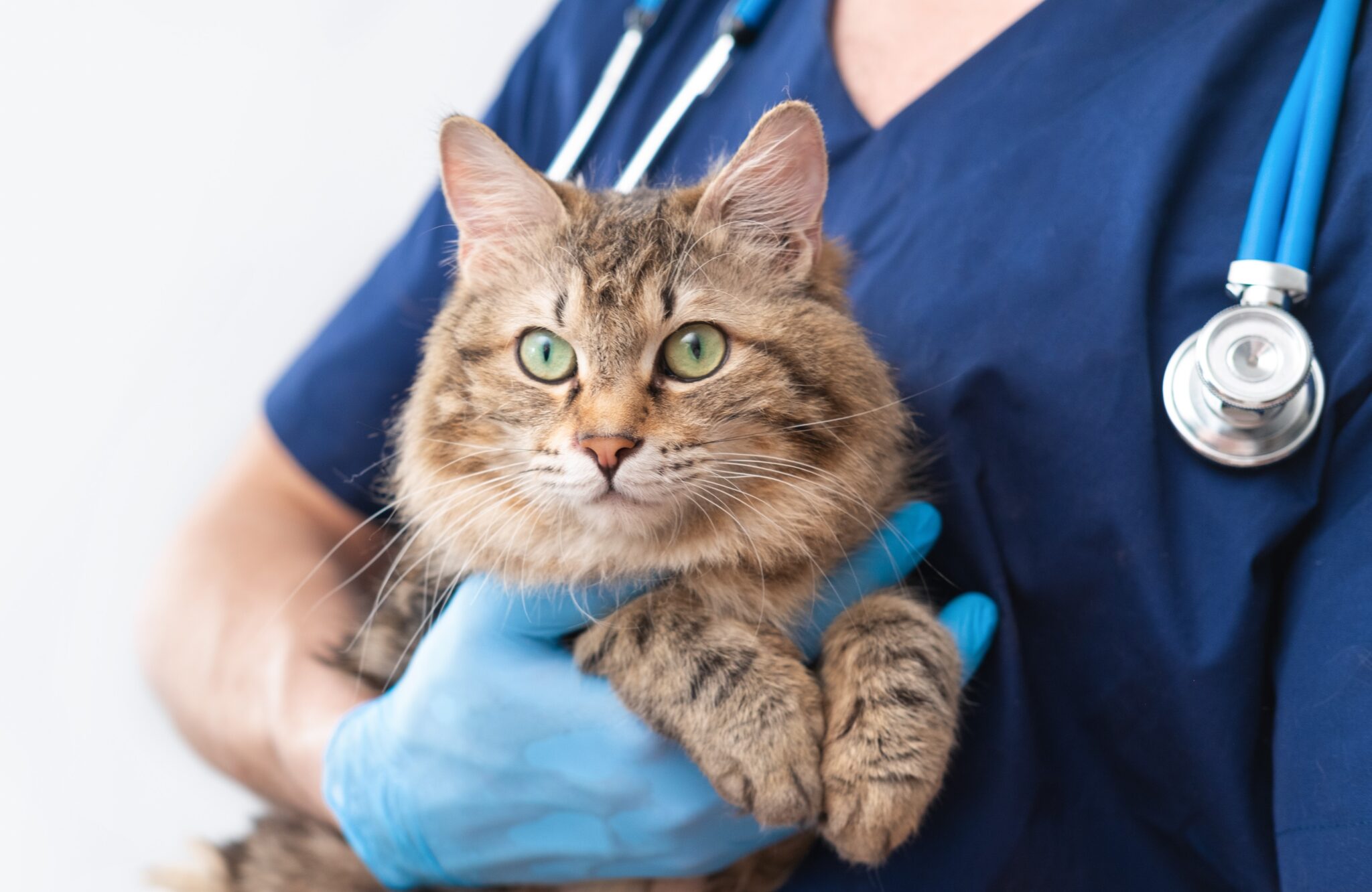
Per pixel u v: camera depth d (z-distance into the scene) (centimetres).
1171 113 61
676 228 62
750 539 61
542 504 61
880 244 66
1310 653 55
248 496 77
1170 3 64
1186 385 57
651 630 60
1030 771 60
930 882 60
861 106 69
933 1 69
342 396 76
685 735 58
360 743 67
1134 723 59
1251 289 56
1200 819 58
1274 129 59
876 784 56
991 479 61
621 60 75
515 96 81
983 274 62
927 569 64
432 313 76
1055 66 64
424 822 65
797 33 71
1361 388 56
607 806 62
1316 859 53
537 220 64
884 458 62
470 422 62
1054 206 62
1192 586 58
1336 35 59
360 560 77
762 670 58
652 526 61
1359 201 57
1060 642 60
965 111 65
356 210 121
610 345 60
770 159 62
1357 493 55
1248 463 57
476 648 63
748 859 65
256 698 73
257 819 76
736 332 61
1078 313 60
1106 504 59
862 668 58
